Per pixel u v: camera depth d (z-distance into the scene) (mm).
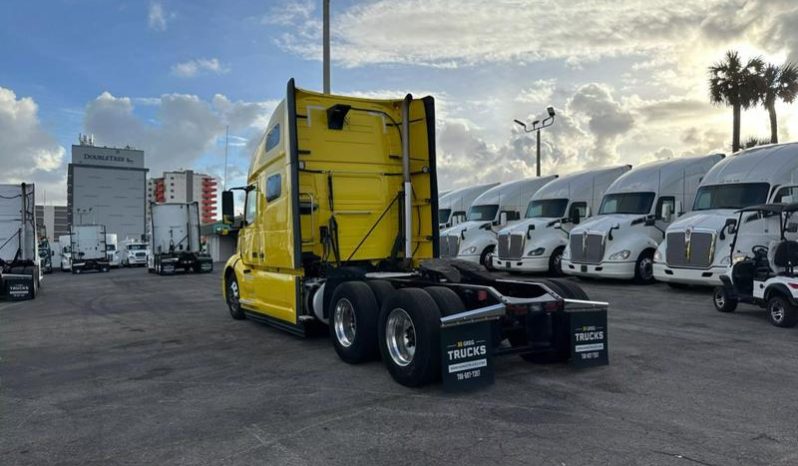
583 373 6434
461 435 4594
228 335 9523
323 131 8586
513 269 19812
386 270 8938
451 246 22453
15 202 18797
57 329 10898
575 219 19594
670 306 11836
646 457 4094
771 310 9453
